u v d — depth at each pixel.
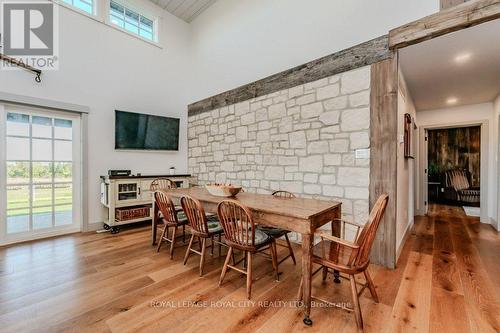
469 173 6.29
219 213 1.97
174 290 1.95
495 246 2.96
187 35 5.12
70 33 3.49
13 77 3.02
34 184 3.26
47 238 3.30
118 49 4.04
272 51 3.51
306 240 1.63
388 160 2.36
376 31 2.47
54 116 3.41
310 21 3.05
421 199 4.86
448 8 2.03
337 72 2.73
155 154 4.55
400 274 2.21
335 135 2.74
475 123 4.33
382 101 2.40
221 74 4.35
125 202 3.68
